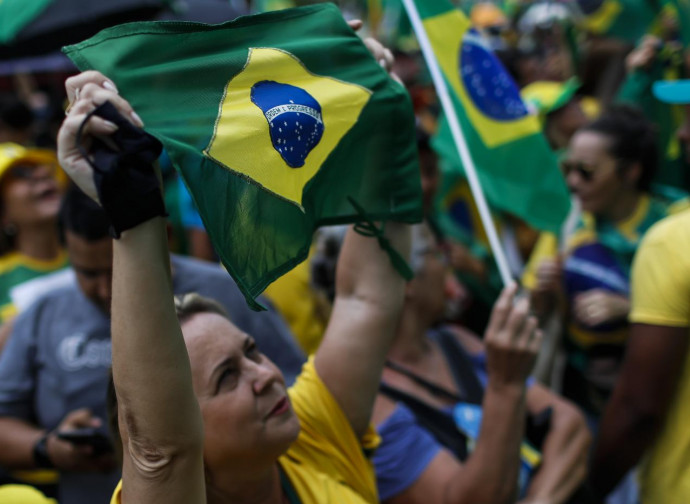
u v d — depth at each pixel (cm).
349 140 179
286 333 312
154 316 142
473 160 323
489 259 436
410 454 255
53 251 418
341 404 204
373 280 207
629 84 474
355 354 205
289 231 156
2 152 414
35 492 234
